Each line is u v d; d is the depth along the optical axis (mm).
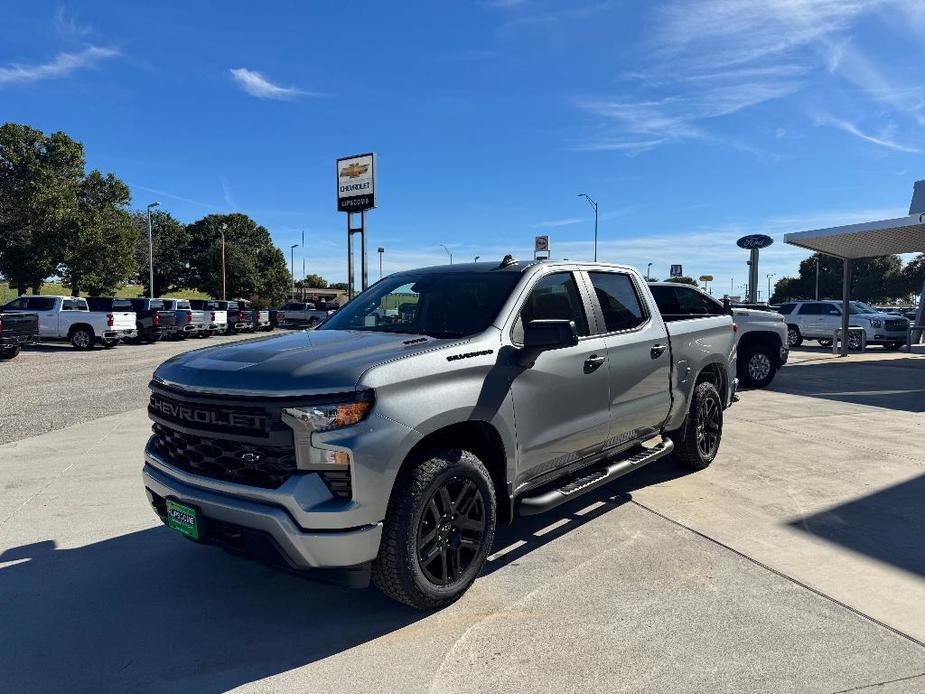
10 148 41562
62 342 24016
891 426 8219
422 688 2717
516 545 4277
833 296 72000
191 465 3289
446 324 3895
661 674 2791
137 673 2854
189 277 89625
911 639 3066
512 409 3631
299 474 2912
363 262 22609
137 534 4523
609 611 3359
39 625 3283
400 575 3105
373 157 21859
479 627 3215
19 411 9609
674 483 5645
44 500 5246
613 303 4816
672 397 5312
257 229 98750
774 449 6918
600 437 4449
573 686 2711
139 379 13781
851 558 4020
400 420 3025
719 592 3564
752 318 11883
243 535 3057
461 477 3330
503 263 4363
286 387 2926
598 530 4527
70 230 41312
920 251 18812
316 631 3203
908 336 21953
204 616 3369
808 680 2738
